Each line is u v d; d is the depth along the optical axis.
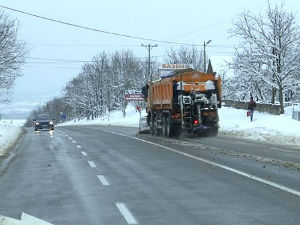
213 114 27.02
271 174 12.59
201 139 26.02
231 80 53.31
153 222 7.75
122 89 88.06
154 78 32.72
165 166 14.86
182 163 15.49
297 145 21.53
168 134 27.77
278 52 41.66
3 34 37.06
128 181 12.09
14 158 18.47
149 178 12.49
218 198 9.59
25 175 13.55
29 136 35.28
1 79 38.41
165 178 12.41
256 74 43.34
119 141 26.78
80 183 11.94
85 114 109.12
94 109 97.00
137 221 7.84
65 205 9.25
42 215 8.40
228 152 18.53
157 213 8.38
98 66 97.44
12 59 37.78
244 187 10.77
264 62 42.44
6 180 12.62
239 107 51.25
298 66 41.06
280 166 14.19
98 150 21.38
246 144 22.22
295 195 9.75
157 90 30.11
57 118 148.38
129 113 79.75
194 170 13.76
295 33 41.81
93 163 16.25
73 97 110.44
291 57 41.59
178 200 9.48
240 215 8.09
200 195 9.95
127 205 9.13
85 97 101.50
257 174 12.63
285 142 23.09
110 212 8.57
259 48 42.62
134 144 24.11
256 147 20.58
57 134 37.78
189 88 26.75
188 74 26.80
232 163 15.09
